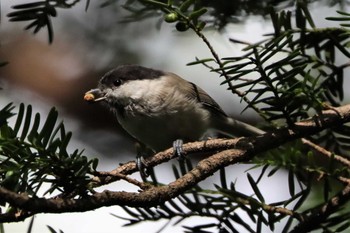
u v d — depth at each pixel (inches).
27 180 87.9
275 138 89.4
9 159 88.0
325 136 90.4
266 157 89.7
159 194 88.4
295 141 90.1
